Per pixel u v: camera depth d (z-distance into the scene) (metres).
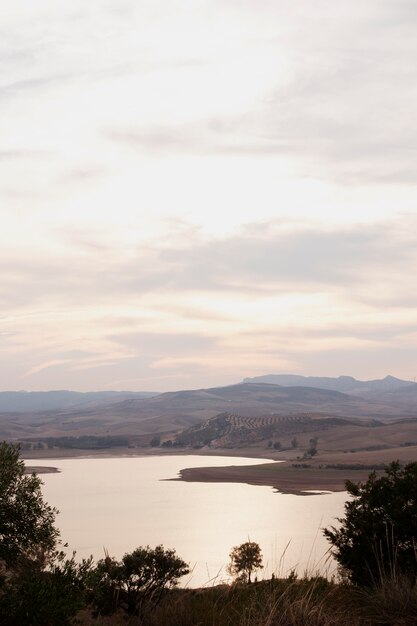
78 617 10.90
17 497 10.90
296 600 7.09
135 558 17.02
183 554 85.19
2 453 11.01
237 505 144.25
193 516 127.19
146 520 122.69
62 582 9.39
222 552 86.44
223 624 7.10
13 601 8.89
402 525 9.21
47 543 10.81
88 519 124.62
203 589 8.77
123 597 12.48
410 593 7.26
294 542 84.88
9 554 10.46
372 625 6.82
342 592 8.16
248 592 8.12
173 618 7.42
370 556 9.11
